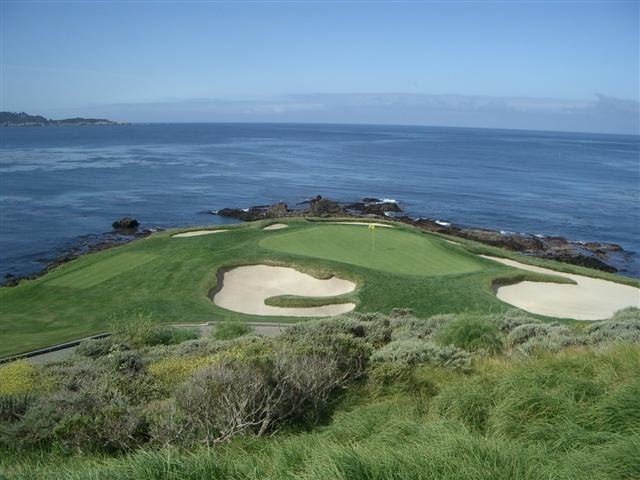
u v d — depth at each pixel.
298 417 8.05
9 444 7.16
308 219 39.72
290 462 5.09
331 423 7.62
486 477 4.28
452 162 123.31
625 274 40.25
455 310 22.91
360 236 32.81
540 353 9.91
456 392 7.22
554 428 5.78
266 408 7.39
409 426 5.93
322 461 4.61
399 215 59.22
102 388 8.96
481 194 75.19
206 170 97.56
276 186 79.69
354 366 10.01
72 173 88.88
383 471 4.42
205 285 26.36
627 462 4.54
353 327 14.27
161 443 6.84
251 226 36.78
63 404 8.02
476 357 10.57
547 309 24.73
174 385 9.73
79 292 25.98
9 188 72.25
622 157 154.75
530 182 88.56
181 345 14.43
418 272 27.30
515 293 26.39
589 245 47.72
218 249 31.00
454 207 65.12
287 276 27.62
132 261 29.66
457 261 29.14
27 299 25.45
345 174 95.25
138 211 60.47
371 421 6.73
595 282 28.59
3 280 37.22
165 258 29.77
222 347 12.85
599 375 7.08
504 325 15.43
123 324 19.02
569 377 6.95
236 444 6.60
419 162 121.50
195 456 5.05
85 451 6.82
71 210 59.94
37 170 92.31
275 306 24.61
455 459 4.59
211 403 7.43
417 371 9.55
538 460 4.83
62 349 19.17
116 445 6.98
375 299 24.02
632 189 82.44
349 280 26.33
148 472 4.79
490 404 6.80
